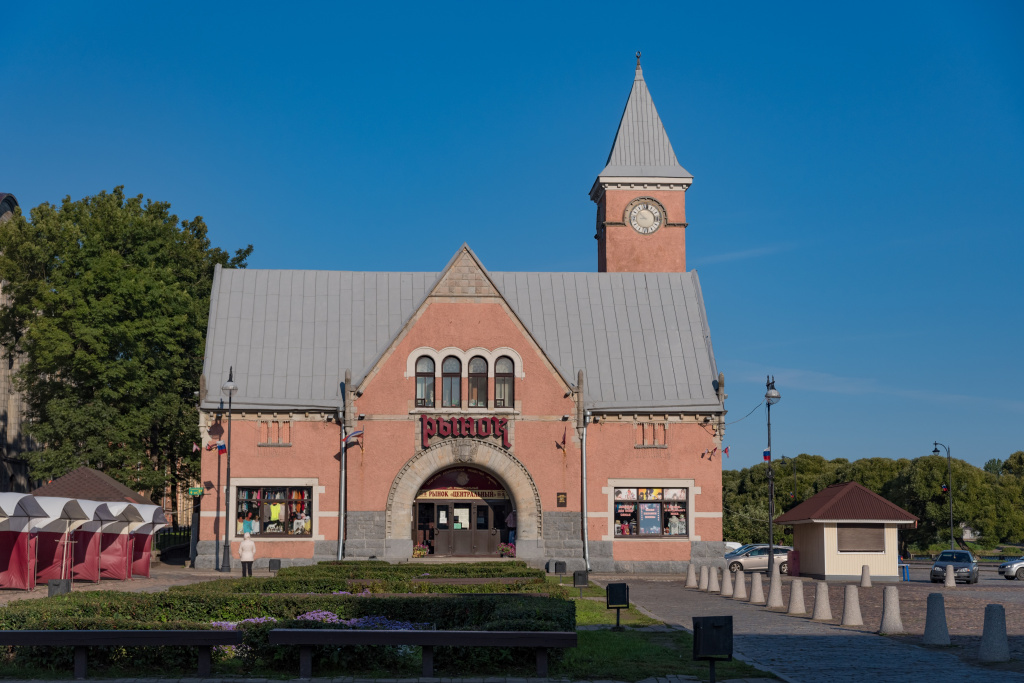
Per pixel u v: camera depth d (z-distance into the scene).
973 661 19.02
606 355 50.66
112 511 38.47
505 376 47.44
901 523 48.75
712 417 48.16
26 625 18.34
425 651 17.31
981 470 92.69
